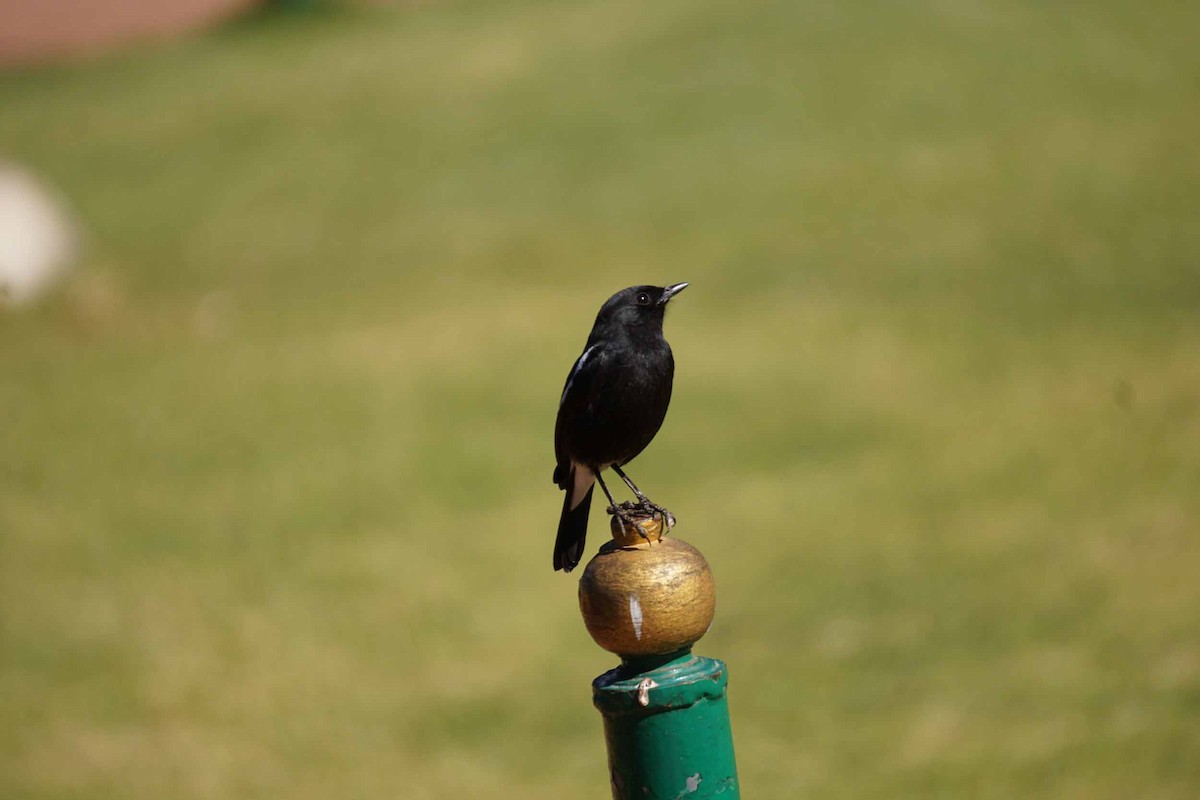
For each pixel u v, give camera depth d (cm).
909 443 1538
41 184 3147
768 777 907
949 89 3005
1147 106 2825
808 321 2027
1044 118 2817
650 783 357
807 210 2527
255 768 998
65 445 1786
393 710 1091
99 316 2383
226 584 1341
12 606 1302
